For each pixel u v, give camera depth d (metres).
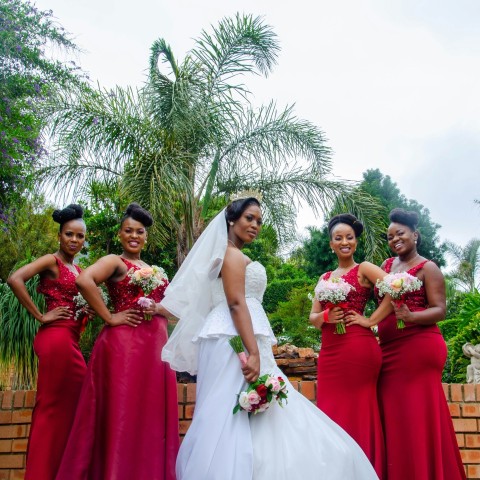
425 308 4.01
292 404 3.21
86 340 8.44
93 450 3.59
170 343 3.43
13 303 5.39
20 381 5.41
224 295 3.37
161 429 3.67
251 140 9.66
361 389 3.87
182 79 9.24
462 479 3.74
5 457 4.36
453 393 4.51
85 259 14.35
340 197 9.55
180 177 8.56
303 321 11.35
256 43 9.65
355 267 4.16
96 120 9.08
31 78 7.43
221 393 3.11
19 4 7.32
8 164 6.43
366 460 3.24
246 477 2.83
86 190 9.33
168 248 12.84
